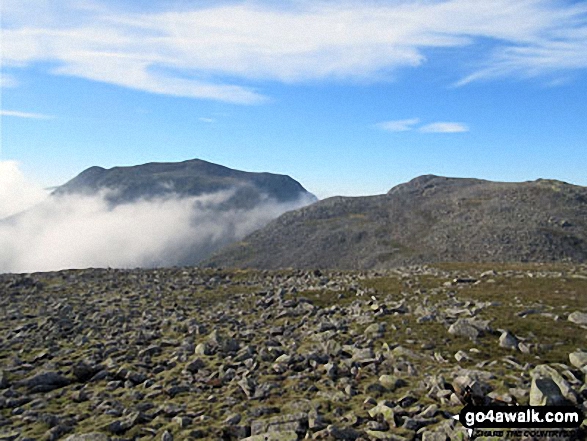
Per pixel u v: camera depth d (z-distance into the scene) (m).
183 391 17.36
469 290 36.97
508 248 159.62
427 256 174.12
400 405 14.46
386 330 25.14
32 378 18.84
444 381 16.14
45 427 14.62
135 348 23.56
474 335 22.92
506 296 33.03
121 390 17.80
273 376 18.30
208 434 13.35
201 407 15.50
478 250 165.50
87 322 30.16
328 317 30.03
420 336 23.55
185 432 13.50
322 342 23.39
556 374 15.95
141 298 40.84
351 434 12.58
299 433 13.09
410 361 19.66
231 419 14.13
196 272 60.72
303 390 16.73
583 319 24.86
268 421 13.80
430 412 13.52
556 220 179.88
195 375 18.97
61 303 37.06
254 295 41.72
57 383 18.98
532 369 17.78
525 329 23.86
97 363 21.27
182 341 24.77
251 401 15.85
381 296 36.75
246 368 19.45
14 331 27.98
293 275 57.59
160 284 50.06
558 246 156.00
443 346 21.84
